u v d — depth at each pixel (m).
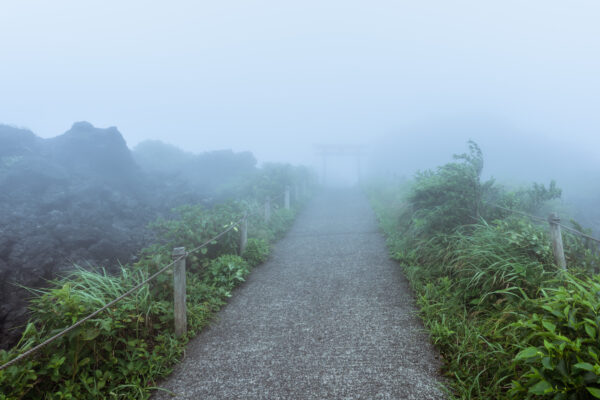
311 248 6.85
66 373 2.38
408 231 6.12
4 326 3.71
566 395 1.54
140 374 2.62
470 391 2.14
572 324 1.76
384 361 2.70
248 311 3.91
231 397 2.38
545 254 3.28
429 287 3.81
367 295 4.15
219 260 5.02
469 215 4.92
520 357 1.70
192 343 3.21
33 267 4.96
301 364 2.75
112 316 2.73
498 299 3.13
